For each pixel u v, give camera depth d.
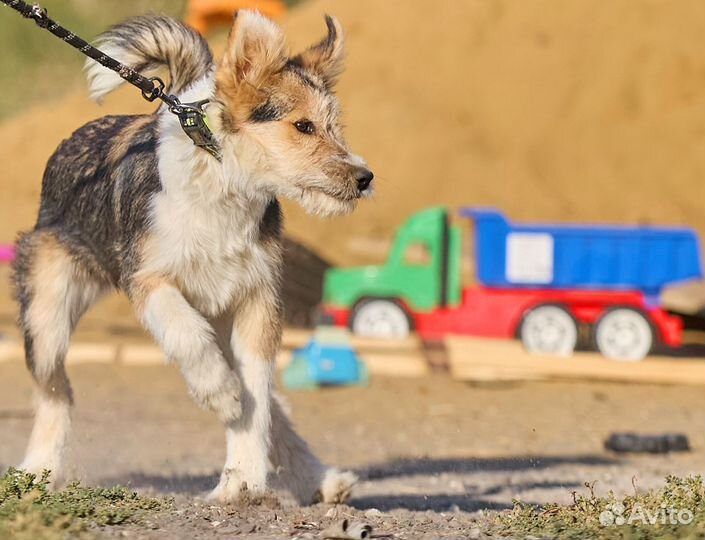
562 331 17.00
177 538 6.80
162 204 8.15
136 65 8.93
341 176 8.23
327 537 6.99
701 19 27.73
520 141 25.77
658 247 17.06
